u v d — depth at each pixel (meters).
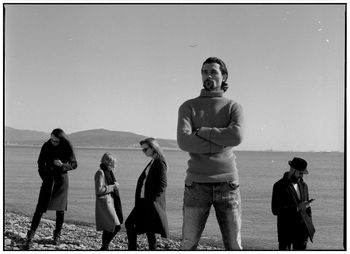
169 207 20.94
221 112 4.19
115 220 6.71
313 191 36.81
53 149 6.99
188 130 4.18
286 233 5.87
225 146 4.08
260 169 75.38
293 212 5.85
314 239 13.65
